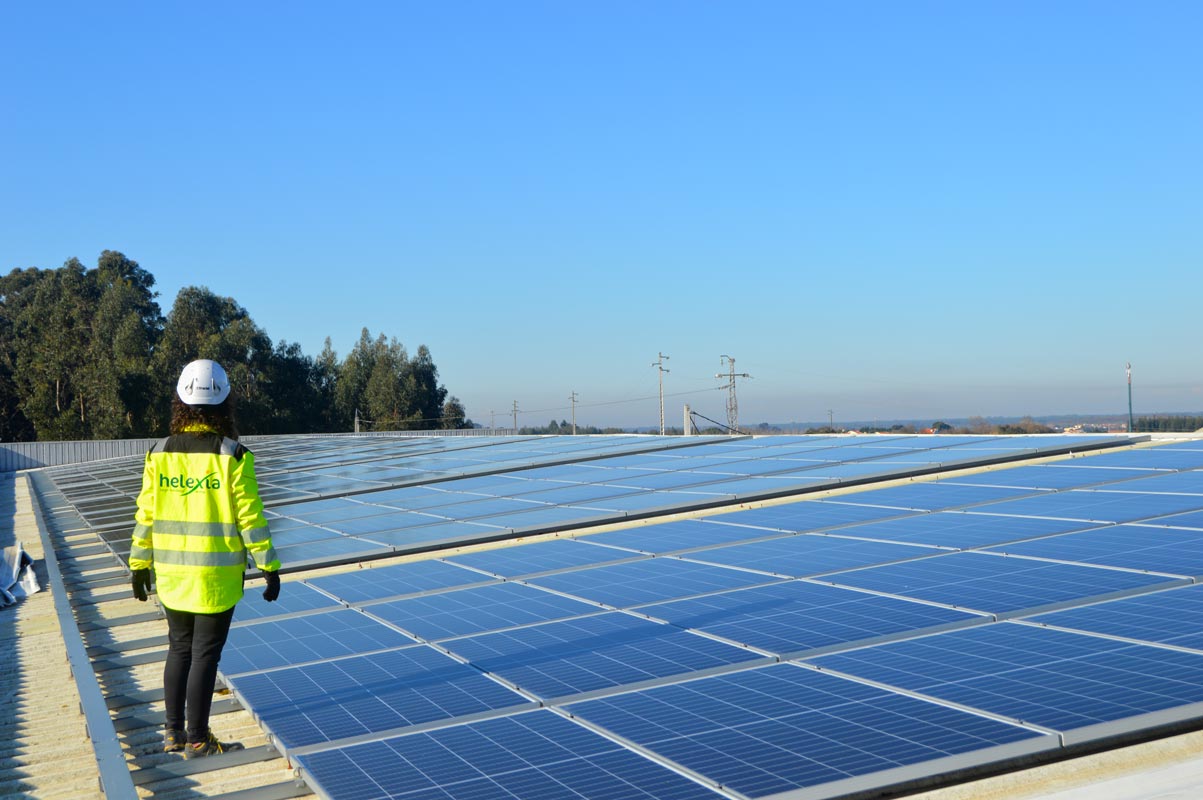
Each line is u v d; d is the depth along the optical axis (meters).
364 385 129.50
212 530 6.89
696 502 15.30
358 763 5.58
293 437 67.94
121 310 108.44
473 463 28.22
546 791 4.98
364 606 9.78
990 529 10.79
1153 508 11.12
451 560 12.32
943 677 6.11
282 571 13.06
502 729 5.94
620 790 4.91
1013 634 6.83
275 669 7.73
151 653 10.53
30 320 112.62
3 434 118.25
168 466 6.93
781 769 5.00
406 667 7.48
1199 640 6.33
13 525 29.31
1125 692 5.59
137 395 98.44
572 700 6.33
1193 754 5.50
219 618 6.98
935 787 4.93
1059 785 5.20
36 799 7.07
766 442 27.84
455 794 5.03
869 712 5.66
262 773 6.68
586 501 16.97
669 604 8.65
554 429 144.00
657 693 6.32
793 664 6.65
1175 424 56.94
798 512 13.64
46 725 9.00
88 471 47.00
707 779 4.93
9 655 12.05
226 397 7.19
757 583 9.16
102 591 15.22
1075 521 10.80
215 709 7.93
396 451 39.00
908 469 16.95
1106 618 6.99
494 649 7.74
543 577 10.52
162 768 6.71
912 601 7.97
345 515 18.44
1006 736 5.15
